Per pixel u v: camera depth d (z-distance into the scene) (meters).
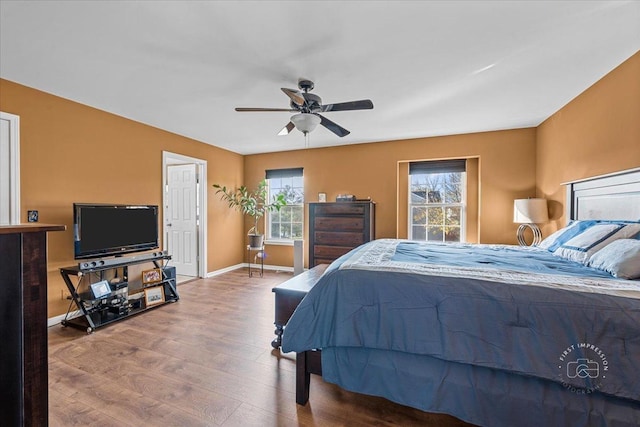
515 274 1.51
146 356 2.21
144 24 1.72
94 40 1.89
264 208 5.31
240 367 2.07
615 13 1.62
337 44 1.93
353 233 4.17
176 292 3.59
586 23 1.71
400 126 3.74
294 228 5.32
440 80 2.45
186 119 3.51
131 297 3.18
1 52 2.03
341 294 1.56
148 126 3.74
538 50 2.00
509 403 1.26
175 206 4.87
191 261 4.78
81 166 3.01
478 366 1.30
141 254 3.52
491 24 1.72
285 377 1.95
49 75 2.38
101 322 2.78
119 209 3.17
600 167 2.42
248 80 2.46
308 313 1.60
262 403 1.69
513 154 3.84
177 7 1.57
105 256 3.09
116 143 3.35
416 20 1.68
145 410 1.62
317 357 1.67
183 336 2.57
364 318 1.49
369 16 1.65
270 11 1.61
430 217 4.45
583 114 2.67
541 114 3.29
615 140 2.24
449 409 1.34
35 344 0.84
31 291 0.83
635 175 2.01
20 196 2.54
